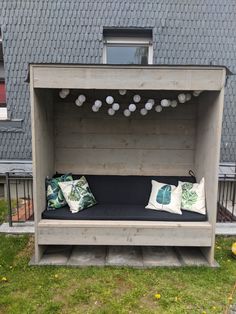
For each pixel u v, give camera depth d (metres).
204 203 3.05
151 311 2.08
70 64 2.56
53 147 3.58
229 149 5.01
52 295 2.26
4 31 4.81
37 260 2.79
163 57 4.85
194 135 3.66
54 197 3.10
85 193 3.25
